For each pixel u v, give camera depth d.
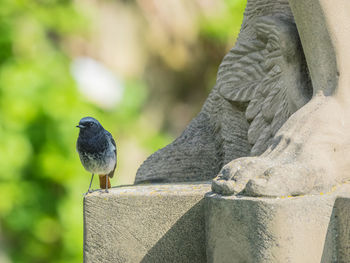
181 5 18.38
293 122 5.97
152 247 6.08
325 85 6.18
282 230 5.13
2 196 13.92
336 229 5.48
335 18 6.12
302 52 7.02
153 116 19.53
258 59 7.62
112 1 17.84
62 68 15.60
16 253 14.31
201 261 5.96
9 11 15.23
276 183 5.25
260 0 7.78
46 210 14.41
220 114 8.15
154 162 8.41
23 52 15.25
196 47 19.02
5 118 14.20
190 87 19.84
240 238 5.30
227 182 5.50
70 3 16.59
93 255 6.20
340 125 5.87
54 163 14.39
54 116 14.53
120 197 6.14
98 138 7.54
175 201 6.02
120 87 17.03
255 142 7.38
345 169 5.80
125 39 17.97
